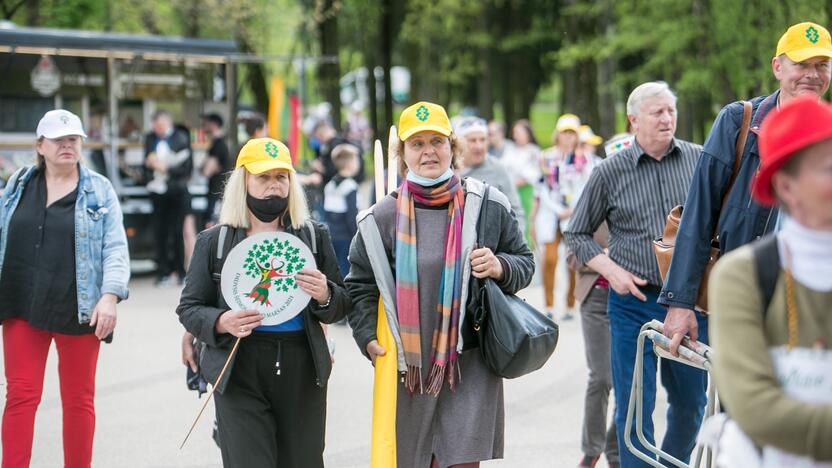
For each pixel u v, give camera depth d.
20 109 18.25
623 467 6.76
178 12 30.58
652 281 6.78
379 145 6.27
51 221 6.65
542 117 72.38
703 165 5.50
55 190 6.73
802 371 3.15
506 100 45.38
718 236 5.51
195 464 8.01
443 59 44.06
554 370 11.25
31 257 6.62
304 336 5.65
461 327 5.56
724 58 23.23
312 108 44.97
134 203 18.42
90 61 18.69
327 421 9.23
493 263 5.59
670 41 24.08
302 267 5.54
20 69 18.14
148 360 11.77
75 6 25.97
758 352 3.15
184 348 6.02
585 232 7.08
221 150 18.25
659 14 24.91
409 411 5.69
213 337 5.50
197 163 19.72
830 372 3.15
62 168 6.71
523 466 7.94
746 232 5.40
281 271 5.53
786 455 3.19
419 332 5.58
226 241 5.62
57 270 6.62
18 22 25.88
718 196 5.51
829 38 5.45
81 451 6.76
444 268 5.60
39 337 6.68
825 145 3.08
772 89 22.64
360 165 14.27
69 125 6.64
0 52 18.00
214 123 18.30
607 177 6.98
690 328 5.50
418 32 40.38
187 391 10.32
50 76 18.31
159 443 8.56
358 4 38.84
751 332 3.16
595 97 33.72
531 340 5.45
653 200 6.88
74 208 6.71
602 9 29.45
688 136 26.39
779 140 3.11
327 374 5.67
